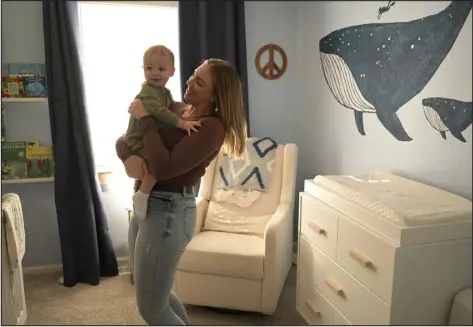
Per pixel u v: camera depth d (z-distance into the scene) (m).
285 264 2.68
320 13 2.49
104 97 2.91
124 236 2.99
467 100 1.51
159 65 1.53
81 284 2.76
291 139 3.00
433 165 1.70
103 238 2.92
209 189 3.01
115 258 2.91
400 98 1.85
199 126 1.46
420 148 1.76
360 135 2.17
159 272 1.58
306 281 2.33
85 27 2.83
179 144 1.43
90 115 2.92
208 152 1.47
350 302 1.89
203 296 2.50
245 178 2.95
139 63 2.90
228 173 2.99
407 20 1.77
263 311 2.43
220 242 2.57
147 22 2.94
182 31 2.94
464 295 1.52
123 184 2.97
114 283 2.75
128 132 1.59
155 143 1.41
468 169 1.55
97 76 2.88
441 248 1.54
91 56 2.86
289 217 2.74
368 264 1.72
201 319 2.48
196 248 2.47
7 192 2.84
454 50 1.55
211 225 2.87
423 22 1.68
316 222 2.18
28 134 2.87
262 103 3.03
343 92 2.29
